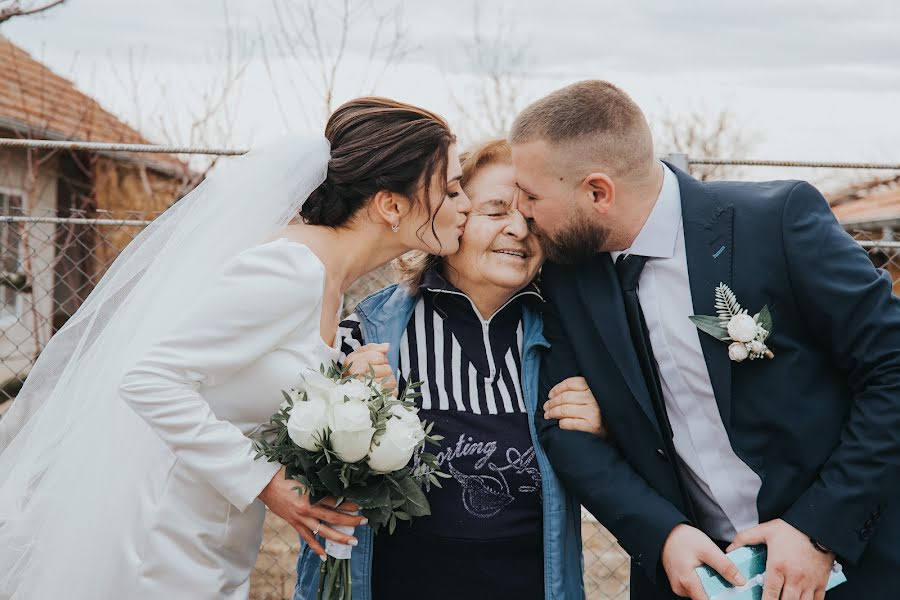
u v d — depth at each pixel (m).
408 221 2.19
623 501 2.20
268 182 2.12
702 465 2.28
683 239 2.26
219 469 1.94
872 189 10.49
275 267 1.97
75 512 2.06
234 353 1.95
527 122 2.27
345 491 1.95
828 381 2.17
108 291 2.23
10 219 3.55
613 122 2.20
